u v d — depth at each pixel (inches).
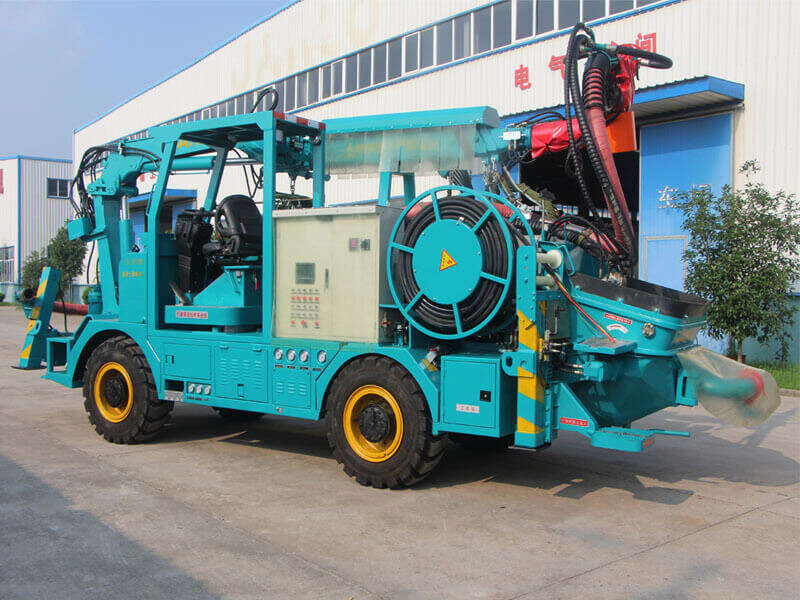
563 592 140.0
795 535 174.9
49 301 319.0
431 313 205.8
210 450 259.0
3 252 1772.9
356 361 214.8
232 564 151.9
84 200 309.6
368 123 260.2
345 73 839.1
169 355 255.9
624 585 143.6
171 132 268.1
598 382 206.1
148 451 255.6
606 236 221.1
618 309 199.5
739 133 490.9
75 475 220.2
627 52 217.5
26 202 1705.2
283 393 228.7
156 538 166.7
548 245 207.0
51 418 312.8
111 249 301.1
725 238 428.1
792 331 471.8
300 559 155.3
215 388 244.1
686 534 174.7
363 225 215.6
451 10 696.4
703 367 199.6
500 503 198.5
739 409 197.3
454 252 199.6
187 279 267.7
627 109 223.6
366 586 141.6
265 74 977.5
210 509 188.9
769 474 233.3
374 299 212.8
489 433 192.7
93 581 142.8
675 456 256.8
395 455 205.0
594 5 572.1
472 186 257.4
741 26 485.4
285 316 229.9
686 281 449.7
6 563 151.4
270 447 265.1
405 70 755.4
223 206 249.1
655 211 539.5
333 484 215.2
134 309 268.1
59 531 170.6
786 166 468.8
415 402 201.9
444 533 173.0
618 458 253.8
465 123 245.6
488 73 658.2
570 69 208.1
